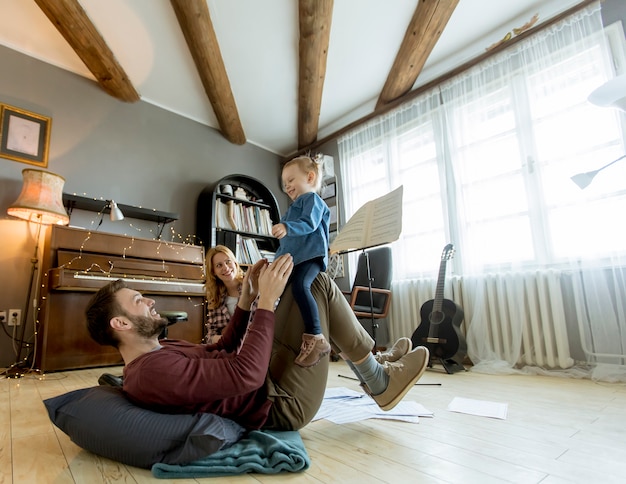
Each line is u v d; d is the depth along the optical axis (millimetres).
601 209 2148
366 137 3732
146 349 1024
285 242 1331
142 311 1013
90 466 882
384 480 804
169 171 3631
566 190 2309
